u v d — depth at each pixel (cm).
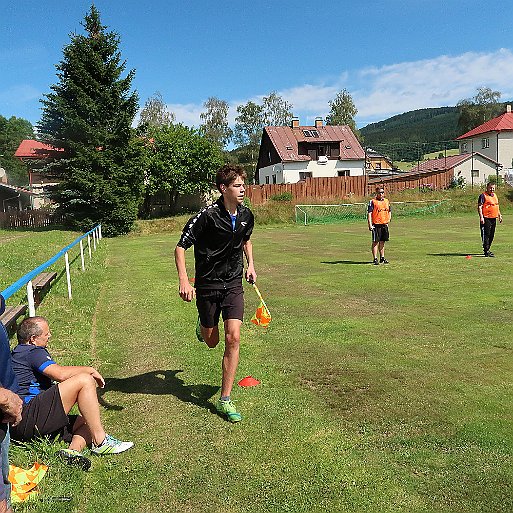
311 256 1575
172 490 323
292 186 4253
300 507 303
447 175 4781
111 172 3142
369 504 303
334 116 8569
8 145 9238
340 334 672
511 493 310
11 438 357
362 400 454
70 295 941
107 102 3206
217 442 385
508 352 578
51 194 3262
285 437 389
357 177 4384
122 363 585
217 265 426
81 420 387
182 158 3981
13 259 1413
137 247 2234
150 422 423
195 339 670
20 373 379
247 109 8619
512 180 5184
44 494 309
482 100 8919
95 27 3256
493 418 411
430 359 560
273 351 605
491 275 1095
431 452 361
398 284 1028
